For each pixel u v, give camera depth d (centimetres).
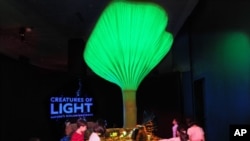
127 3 365
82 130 468
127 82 431
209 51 735
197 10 851
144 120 480
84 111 1085
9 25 938
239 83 545
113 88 1206
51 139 919
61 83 998
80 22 921
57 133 939
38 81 894
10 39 1130
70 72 1116
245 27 508
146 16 377
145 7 370
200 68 845
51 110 932
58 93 972
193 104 954
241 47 526
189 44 1000
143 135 425
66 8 787
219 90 664
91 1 736
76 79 1068
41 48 1320
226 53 604
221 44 632
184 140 447
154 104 1215
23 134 796
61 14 838
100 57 425
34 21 898
